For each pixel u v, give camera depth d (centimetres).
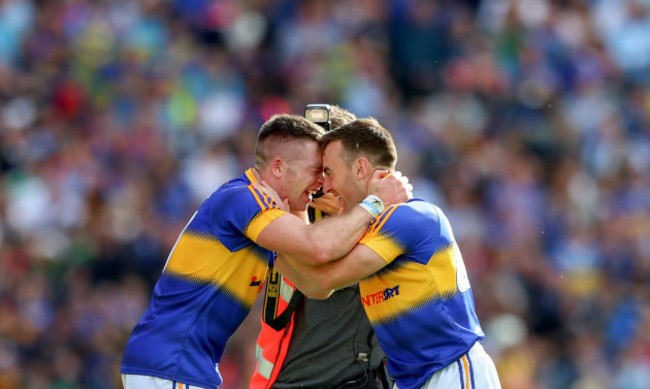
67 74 6169
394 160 2247
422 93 6425
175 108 5972
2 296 4962
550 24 6850
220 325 2202
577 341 5197
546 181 6000
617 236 5778
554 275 5428
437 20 6600
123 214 5294
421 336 2167
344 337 2398
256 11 6700
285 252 2142
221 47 6494
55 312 4950
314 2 6619
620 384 5159
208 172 5588
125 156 5647
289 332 2425
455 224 5531
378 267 2147
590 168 6184
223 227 2175
